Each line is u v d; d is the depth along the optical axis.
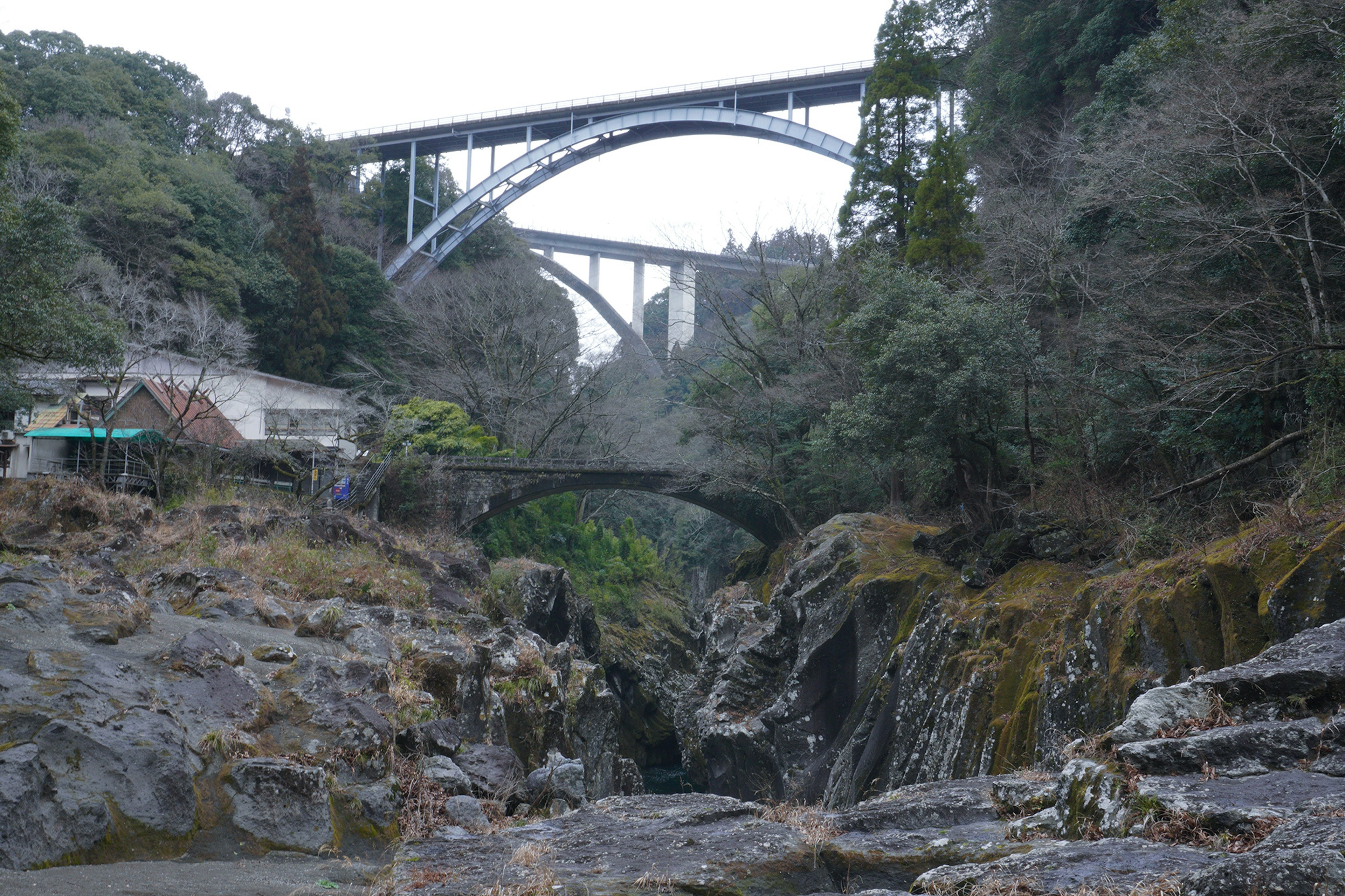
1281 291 17.11
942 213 33.69
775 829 5.68
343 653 9.63
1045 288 26.19
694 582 64.25
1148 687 12.70
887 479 33.09
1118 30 29.78
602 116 74.88
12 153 20.19
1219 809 4.38
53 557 13.10
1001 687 16.70
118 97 65.81
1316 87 16.59
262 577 13.21
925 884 4.38
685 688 46.47
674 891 4.69
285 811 5.95
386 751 7.19
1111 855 4.25
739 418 39.84
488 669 11.30
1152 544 16.61
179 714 6.49
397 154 82.06
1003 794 5.98
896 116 39.03
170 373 35.97
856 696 23.14
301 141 75.31
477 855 5.54
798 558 32.12
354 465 40.12
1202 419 18.41
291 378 53.84
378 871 5.60
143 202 50.19
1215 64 18.31
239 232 58.31
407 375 57.28
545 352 55.50
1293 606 10.30
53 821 4.98
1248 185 17.58
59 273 21.28
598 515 63.62
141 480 30.38
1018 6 36.94
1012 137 35.53
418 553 17.25
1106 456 21.31
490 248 80.06
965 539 22.33
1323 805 4.26
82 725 5.61
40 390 33.59
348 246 64.06
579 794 8.26
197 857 5.47
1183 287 18.14
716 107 72.25
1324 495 12.76
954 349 20.89
